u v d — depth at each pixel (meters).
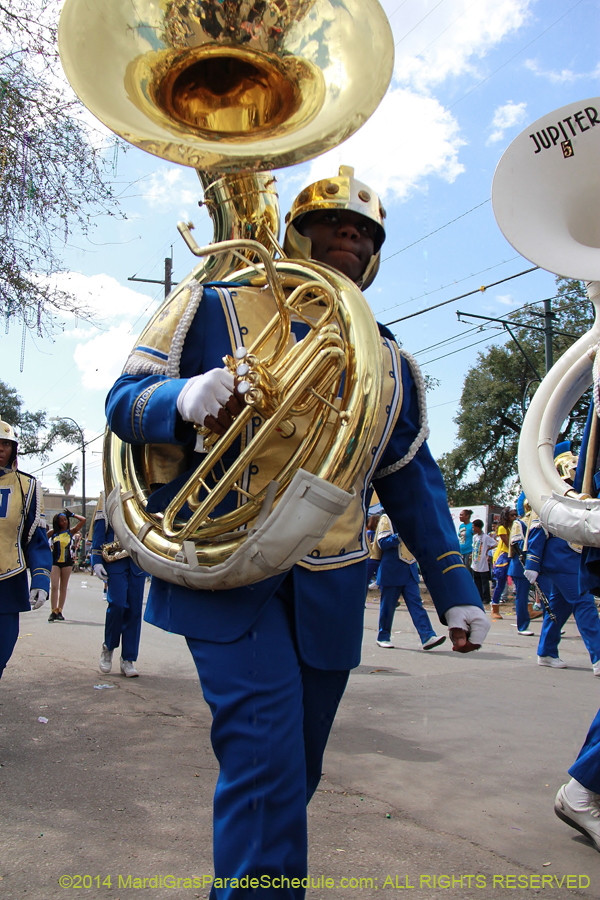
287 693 1.61
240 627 1.64
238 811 1.49
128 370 1.83
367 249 2.16
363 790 3.27
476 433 29.67
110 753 3.79
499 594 13.02
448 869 2.47
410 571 8.04
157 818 2.90
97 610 13.25
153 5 1.77
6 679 5.84
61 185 7.09
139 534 1.79
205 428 1.68
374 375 1.72
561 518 2.74
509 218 2.62
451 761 3.71
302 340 1.80
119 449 1.93
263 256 1.65
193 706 4.94
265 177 2.05
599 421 2.78
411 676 6.14
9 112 6.78
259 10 1.78
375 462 1.97
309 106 1.81
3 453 4.46
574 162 2.66
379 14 1.68
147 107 1.80
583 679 6.04
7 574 4.20
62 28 1.68
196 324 1.87
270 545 1.58
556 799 2.80
